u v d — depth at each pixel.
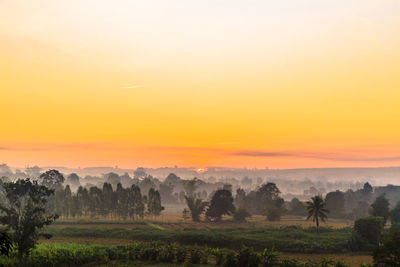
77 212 143.62
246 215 146.12
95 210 147.00
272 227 117.12
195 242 92.62
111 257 72.12
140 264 67.25
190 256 72.50
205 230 111.31
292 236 95.75
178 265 66.25
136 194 143.00
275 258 65.25
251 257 63.16
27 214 65.00
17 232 63.56
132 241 95.81
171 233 101.69
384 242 54.38
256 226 128.75
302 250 84.25
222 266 65.25
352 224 138.75
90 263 68.25
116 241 95.81
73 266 66.31
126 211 140.88
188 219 151.88
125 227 121.62
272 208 149.50
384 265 54.41
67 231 107.06
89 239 99.06
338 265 62.56
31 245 63.84
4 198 107.19
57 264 66.44
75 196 145.38
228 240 91.12
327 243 87.50
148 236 98.50
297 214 172.12
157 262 69.00
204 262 68.06
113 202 142.12
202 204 146.62
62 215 152.50
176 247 75.31
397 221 125.69
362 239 88.31
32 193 67.56
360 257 79.00
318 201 106.81
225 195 143.00
